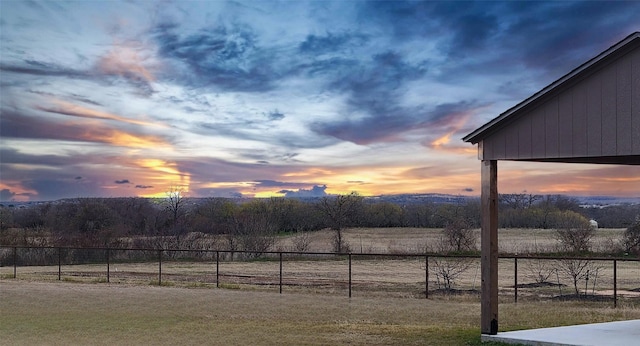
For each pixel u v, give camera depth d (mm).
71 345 10875
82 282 21188
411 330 11961
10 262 30000
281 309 15180
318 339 11164
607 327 10594
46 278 22688
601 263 27578
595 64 9023
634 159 10188
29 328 12719
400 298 17219
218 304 16031
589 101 9211
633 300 16797
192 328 12578
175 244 34781
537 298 17172
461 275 23938
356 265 28719
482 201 10320
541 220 47344
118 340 11344
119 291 18578
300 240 35156
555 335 9836
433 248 32969
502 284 21359
